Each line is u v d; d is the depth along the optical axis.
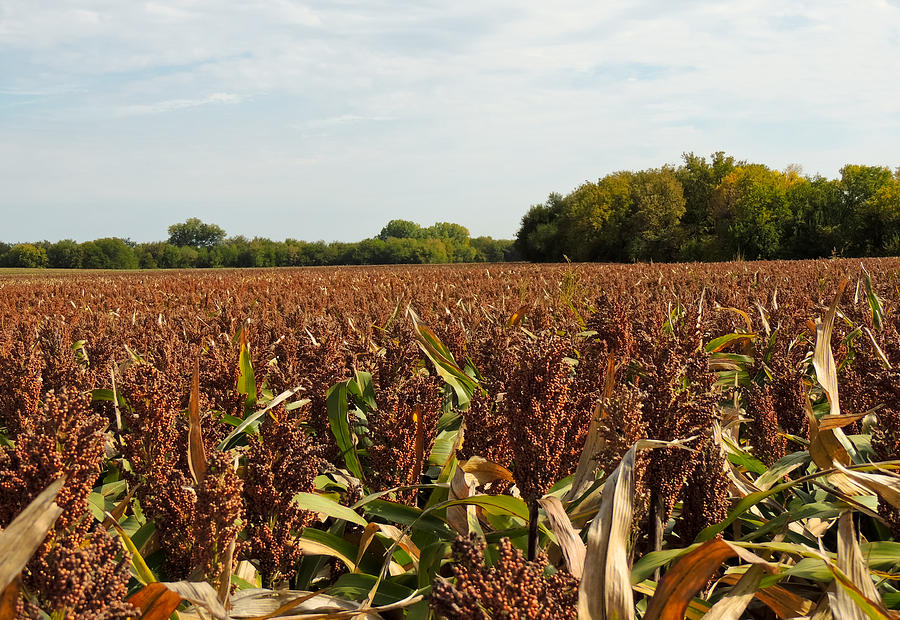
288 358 5.41
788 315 7.47
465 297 14.18
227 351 4.77
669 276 20.36
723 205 105.56
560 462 3.08
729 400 5.14
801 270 22.50
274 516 2.85
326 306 12.81
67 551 1.59
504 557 1.63
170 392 3.13
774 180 104.69
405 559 3.14
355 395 5.34
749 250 96.12
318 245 196.38
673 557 2.54
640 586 2.54
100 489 3.74
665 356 2.92
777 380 4.41
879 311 6.71
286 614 2.22
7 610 1.44
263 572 2.81
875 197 88.75
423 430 3.76
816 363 3.49
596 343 4.79
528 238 134.75
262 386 5.75
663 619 1.83
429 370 5.68
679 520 3.19
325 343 5.27
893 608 2.46
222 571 2.17
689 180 114.50
